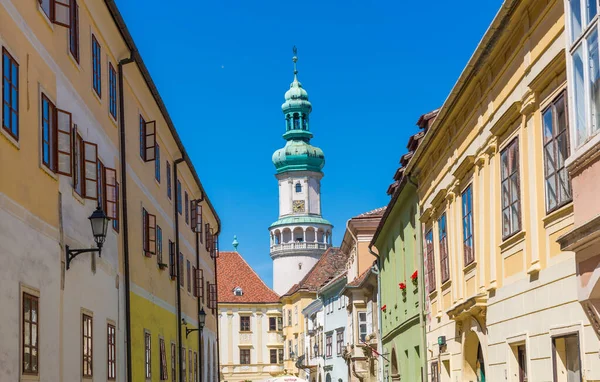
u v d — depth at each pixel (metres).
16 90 13.55
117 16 20.17
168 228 30.41
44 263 14.58
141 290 24.09
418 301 27.59
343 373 65.12
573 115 11.56
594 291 11.31
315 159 142.75
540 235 14.23
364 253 51.66
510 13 14.87
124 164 21.73
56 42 16.05
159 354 26.98
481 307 17.69
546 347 14.00
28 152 13.96
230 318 98.69
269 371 98.38
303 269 138.62
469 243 19.30
